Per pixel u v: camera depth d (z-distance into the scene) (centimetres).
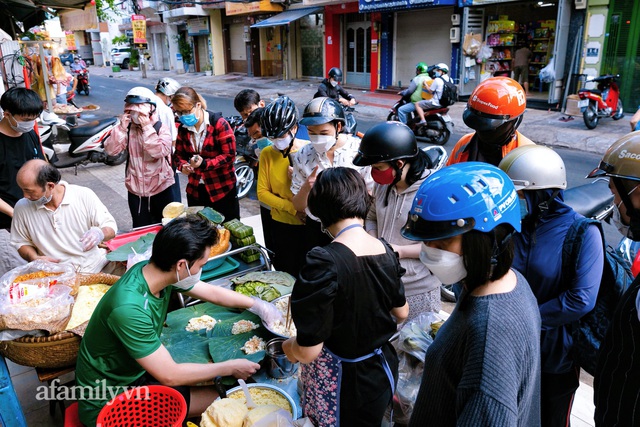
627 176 157
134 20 2412
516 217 121
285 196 321
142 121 362
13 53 707
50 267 245
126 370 202
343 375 163
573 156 806
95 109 1334
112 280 259
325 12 1692
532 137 930
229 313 255
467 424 108
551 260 177
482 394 108
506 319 115
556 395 191
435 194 122
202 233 191
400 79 1534
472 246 117
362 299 155
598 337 175
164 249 186
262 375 220
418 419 134
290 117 287
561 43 1078
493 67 1325
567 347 180
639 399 129
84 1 729
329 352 163
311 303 147
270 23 1752
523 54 1260
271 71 2123
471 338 116
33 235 282
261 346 220
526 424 126
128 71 2983
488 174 123
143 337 188
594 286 171
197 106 371
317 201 163
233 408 178
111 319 186
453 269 123
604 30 1023
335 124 270
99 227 291
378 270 158
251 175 668
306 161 290
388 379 171
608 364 141
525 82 1281
